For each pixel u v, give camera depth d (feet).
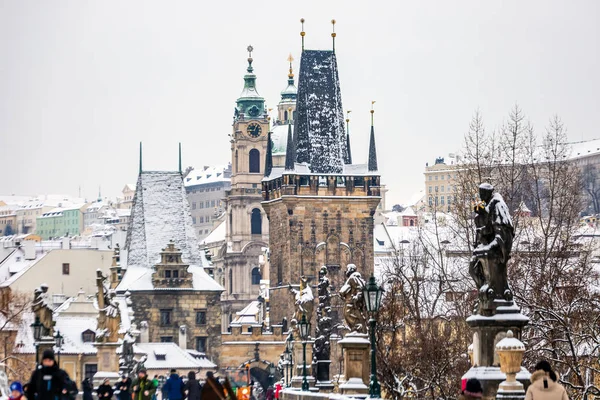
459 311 578.66
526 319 293.43
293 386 565.53
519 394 272.31
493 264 295.48
